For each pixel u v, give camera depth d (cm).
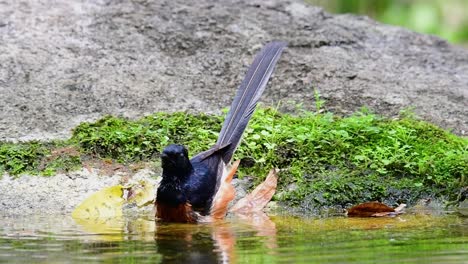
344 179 1062
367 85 1389
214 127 1178
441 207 1030
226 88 1359
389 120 1238
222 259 714
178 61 1423
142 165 1096
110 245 788
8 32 1444
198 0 1627
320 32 1566
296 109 1292
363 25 1647
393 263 689
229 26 1531
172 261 708
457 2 2708
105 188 998
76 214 970
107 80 1338
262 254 734
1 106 1236
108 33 1477
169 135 1150
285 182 1065
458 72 1500
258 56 1124
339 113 1295
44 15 1506
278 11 1630
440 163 1095
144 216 976
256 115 1193
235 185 1062
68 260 715
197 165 968
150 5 1577
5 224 915
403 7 2581
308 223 920
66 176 1068
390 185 1055
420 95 1370
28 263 702
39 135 1162
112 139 1126
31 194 1033
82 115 1235
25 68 1344
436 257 714
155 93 1317
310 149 1117
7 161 1086
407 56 1542
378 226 896
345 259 705
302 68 1423
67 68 1360
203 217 944
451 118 1297
